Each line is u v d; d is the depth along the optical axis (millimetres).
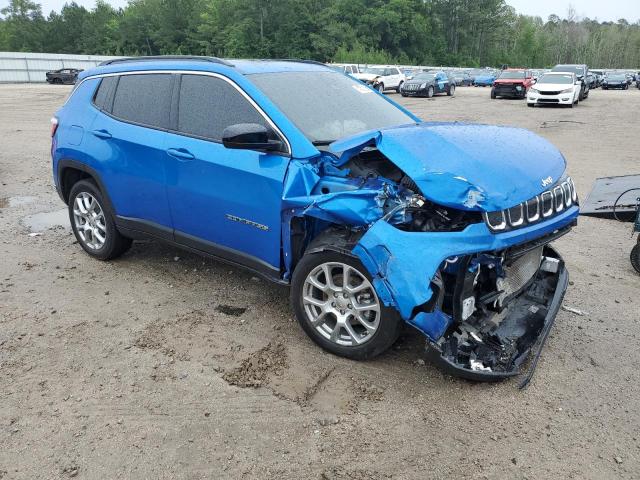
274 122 3648
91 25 97750
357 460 2662
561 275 3973
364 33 82250
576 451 2734
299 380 3295
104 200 4832
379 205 3141
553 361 3520
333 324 3580
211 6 83312
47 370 3393
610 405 3092
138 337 3797
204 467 2615
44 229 6262
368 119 4223
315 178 3438
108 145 4617
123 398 3123
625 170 9898
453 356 3104
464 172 3029
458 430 2875
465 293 3016
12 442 2770
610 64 114562
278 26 76812
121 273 4930
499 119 19188
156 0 91438
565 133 15422
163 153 4172
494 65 105312
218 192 3855
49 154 11203
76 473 2572
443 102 27969
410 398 3125
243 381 3285
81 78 5148
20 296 4445
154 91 4422
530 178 3236
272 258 3707
